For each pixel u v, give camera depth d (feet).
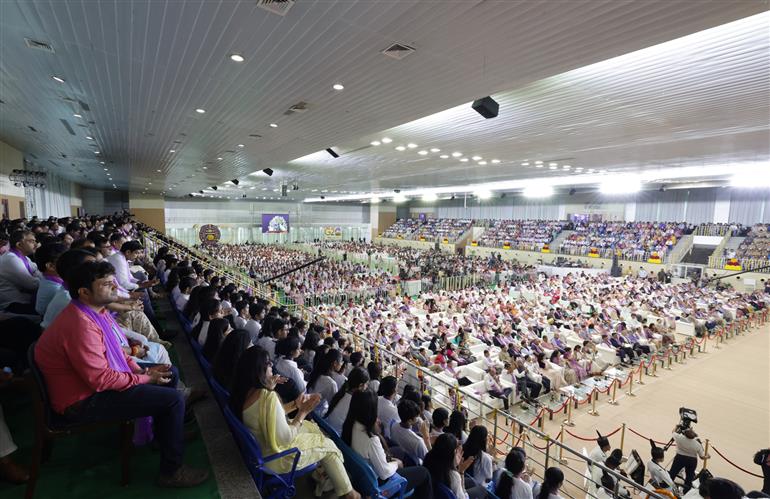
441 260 114.32
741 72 23.79
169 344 17.33
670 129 36.94
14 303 13.61
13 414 11.78
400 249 142.20
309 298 62.90
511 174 74.18
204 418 12.36
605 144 44.32
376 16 15.29
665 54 22.65
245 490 9.27
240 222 161.68
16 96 27.35
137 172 70.69
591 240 113.09
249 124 33.45
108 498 8.76
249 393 9.27
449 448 12.11
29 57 20.21
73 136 41.14
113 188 117.70
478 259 117.80
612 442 28.60
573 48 17.76
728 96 27.68
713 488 13.88
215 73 22.04
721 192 99.76
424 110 28.30
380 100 26.08
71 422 7.79
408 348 37.29
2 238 17.02
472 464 15.57
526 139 42.68
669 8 14.25
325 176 81.20
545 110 32.53
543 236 124.67
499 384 32.09
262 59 19.90
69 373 7.68
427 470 11.93
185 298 22.98
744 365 43.68
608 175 74.28
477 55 18.60
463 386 31.04
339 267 97.71
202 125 34.65
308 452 9.46
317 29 16.53
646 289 78.18
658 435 29.58
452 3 14.19
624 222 114.62
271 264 97.60
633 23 15.35
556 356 38.99
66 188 89.20
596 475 21.81
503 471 15.01
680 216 107.24
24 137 42.29
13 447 9.11
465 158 55.88
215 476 9.71
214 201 156.04
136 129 37.17
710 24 15.42
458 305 61.52
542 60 19.15
